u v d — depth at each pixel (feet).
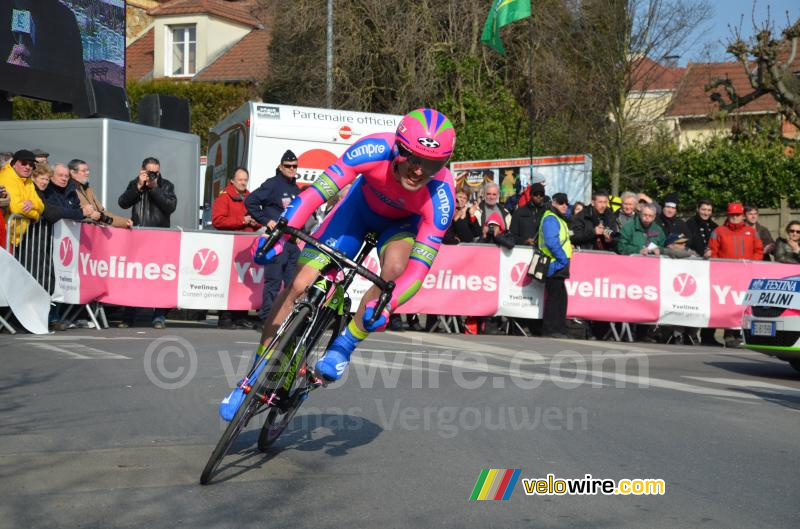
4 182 44.06
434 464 21.66
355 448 23.13
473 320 55.93
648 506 18.94
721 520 18.17
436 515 17.76
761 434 26.94
